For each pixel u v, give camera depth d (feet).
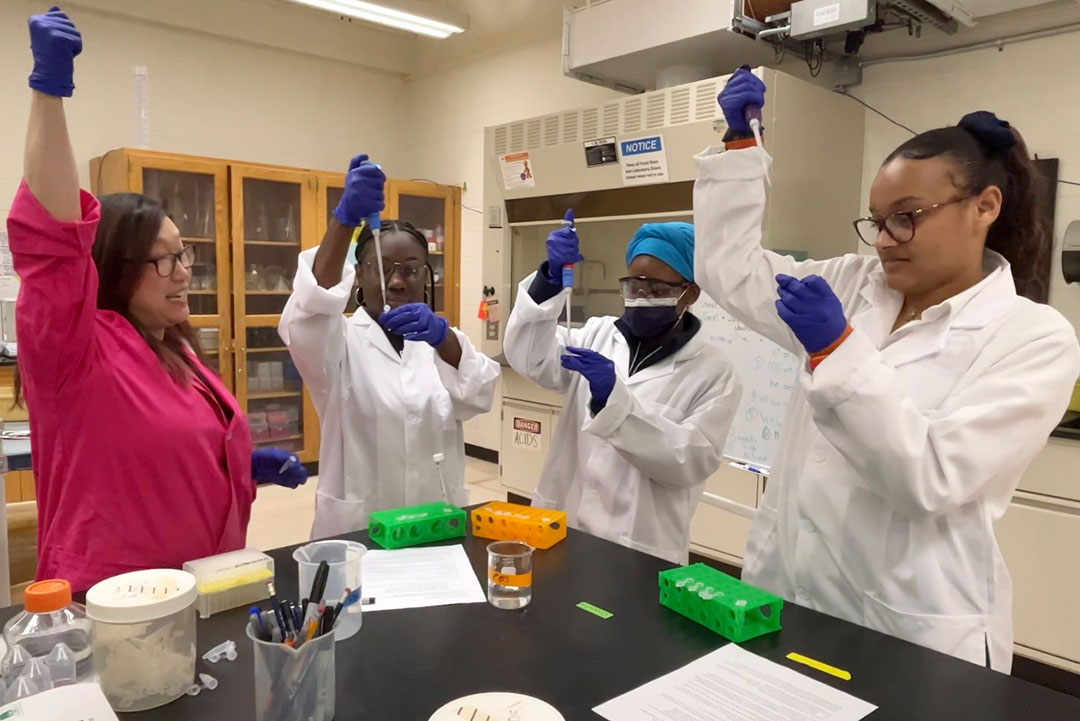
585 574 3.84
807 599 3.87
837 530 3.70
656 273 5.13
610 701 2.65
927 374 3.54
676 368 5.26
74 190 3.28
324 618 2.57
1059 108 8.38
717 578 3.47
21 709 2.17
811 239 9.49
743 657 2.99
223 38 14.55
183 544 3.93
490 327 13.00
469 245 16.24
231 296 13.43
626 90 11.76
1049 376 3.22
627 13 9.93
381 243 5.56
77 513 3.74
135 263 3.93
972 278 3.65
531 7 14.26
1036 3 8.05
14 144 12.56
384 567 3.84
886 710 2.62
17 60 12.48
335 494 5.57
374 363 5.67
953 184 3.32
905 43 9.50
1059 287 8.34
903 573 3.47
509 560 3.41
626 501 5.14
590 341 5.97
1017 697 2.72
